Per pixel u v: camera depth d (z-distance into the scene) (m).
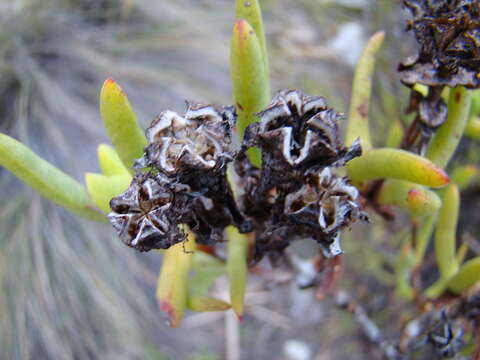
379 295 0.23
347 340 0.23
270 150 0.06
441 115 0.07
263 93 0.06
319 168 0.06
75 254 0.22
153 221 0.05
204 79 0.27
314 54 0.28
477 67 0.06
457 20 0.06
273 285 0.10
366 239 0.23
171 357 0.22
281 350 0.23
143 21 0.28
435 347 0.08
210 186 0.06
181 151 0.05
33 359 0.21
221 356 0.23
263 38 0.07
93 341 0.21
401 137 0.09
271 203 0.07
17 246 0.22
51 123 0.24
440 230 0.09
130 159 0.06
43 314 0.21
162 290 0.07
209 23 0.28
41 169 0.07
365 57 0.08
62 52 0.26
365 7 0.29
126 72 0.26
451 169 0.22
